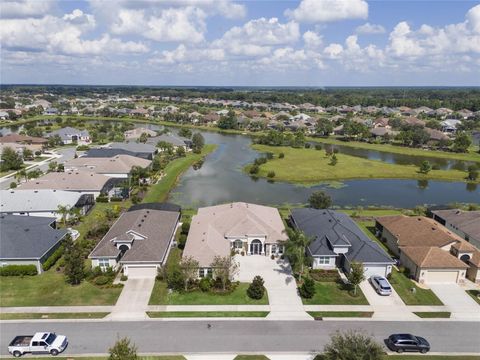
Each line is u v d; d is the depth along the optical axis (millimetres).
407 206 81625
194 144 136125
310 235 54719
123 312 40156
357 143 158375
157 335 36562
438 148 147375
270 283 46625
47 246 50656
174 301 42344
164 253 49312
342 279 48219
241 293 44219
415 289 45781
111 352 28844
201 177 102375
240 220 56500
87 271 48000
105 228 61125
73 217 65375
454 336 37500
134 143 125625
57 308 40656
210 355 34031
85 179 79438
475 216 61844
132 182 87312
